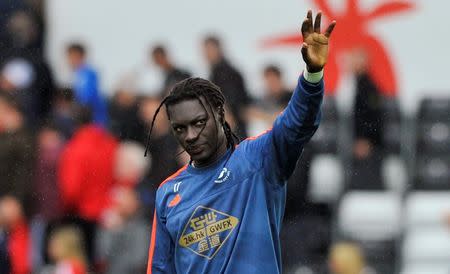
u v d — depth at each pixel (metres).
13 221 31.88
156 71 34.31
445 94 36.75
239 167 14.60
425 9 36.81
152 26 38.59
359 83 34.00
